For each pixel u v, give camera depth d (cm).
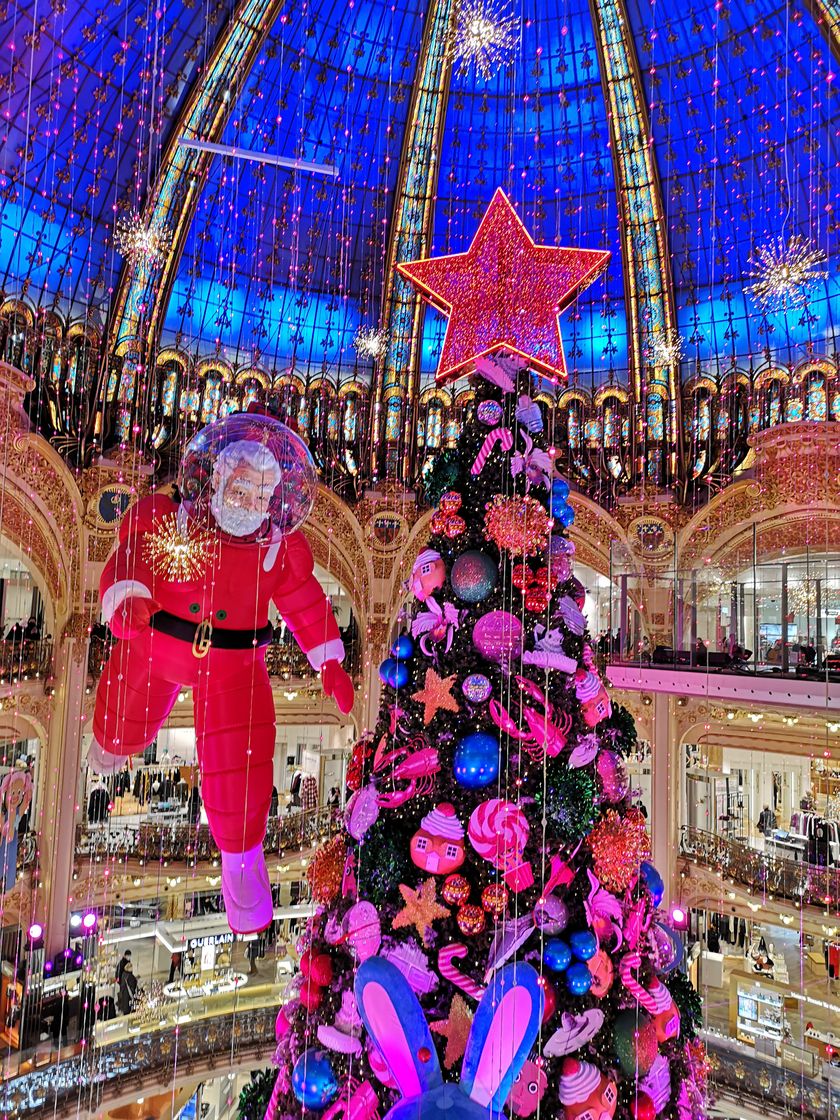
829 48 1241
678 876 1580
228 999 1486
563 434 1802
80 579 1495
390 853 379
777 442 1530
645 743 1670
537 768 388
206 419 1692
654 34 1403
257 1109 463
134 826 1609
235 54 1366
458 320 441
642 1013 396
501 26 734
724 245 1582
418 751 393
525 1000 334
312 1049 388
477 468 420
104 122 1354
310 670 1748
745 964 1633
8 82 1184
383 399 1806
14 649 1374
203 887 1547
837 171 1350
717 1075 1311
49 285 1438
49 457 1428
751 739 1547
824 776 1645
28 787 1362
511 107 1465
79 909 1440
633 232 1622
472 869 381
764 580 1534
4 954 1373
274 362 1766
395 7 1438
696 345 1694
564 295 428
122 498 1538
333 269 1731
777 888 1407
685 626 1540
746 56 1360
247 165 1555
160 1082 1270
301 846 1631
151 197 1445
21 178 1297
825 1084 1246
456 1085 341
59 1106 1170
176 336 1641
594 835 394
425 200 1656
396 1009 340
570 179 1658
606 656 1220
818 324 1514
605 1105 362
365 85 1531
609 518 1747
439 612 411
